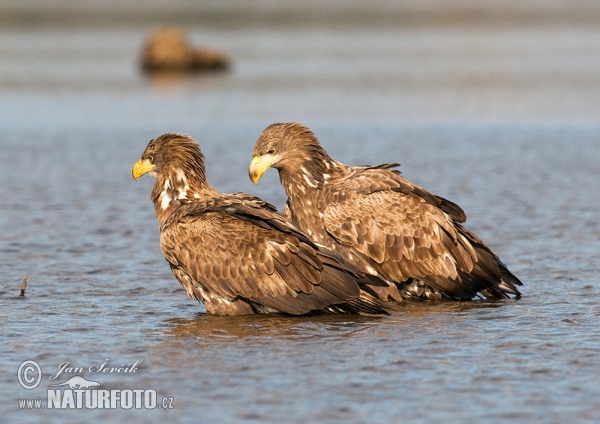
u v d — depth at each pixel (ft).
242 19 405.18
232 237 46.60
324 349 40.75
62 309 48.19
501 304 49.01
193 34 329.11
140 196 82.17
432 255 50.55
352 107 147.84
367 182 51.13
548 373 37.01
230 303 47.01
